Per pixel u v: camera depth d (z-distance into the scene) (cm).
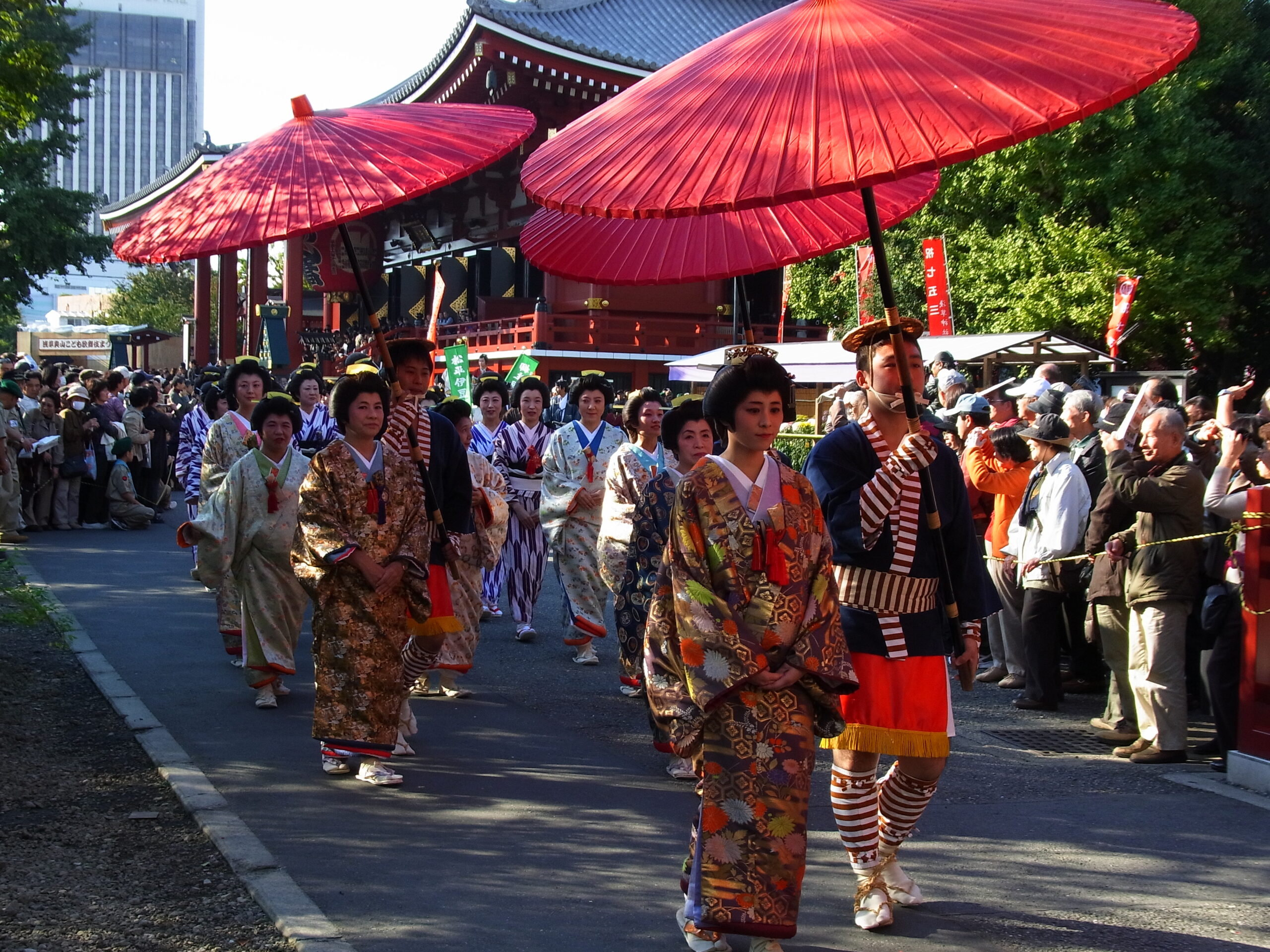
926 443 378
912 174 300
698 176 323
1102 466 792
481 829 505
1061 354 1556
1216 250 2156
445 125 508
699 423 620
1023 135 298
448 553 591
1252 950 395
